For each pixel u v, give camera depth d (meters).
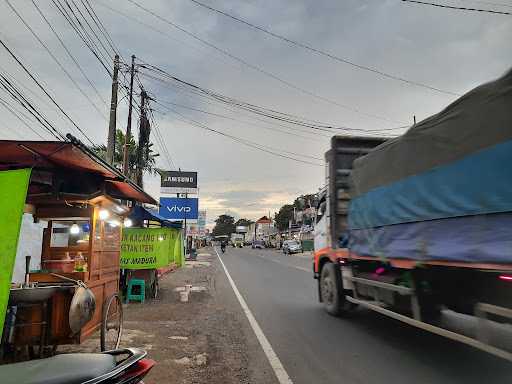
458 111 4.84
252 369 5.30
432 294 5.79
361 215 7.57
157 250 11.04
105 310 5.60
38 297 4.54
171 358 5.75
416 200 5.69
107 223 6.93
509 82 4.05
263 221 115.25
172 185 38.62
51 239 7.09
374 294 7.19
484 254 4.30
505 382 4.74
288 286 14.31
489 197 4.26
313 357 5.82
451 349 6.19
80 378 2.07
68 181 6.36
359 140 8.86
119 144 21.92
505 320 4.40
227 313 9.20
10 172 4.17
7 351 4.49
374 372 5.15
